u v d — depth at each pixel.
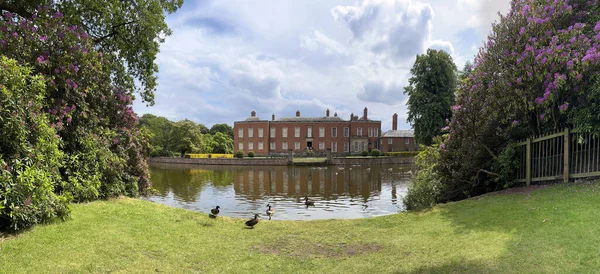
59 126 6.76
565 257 3.55
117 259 4.37
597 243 3.71
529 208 5.57
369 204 14.08
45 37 7.21
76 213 6.11
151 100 14.11
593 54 6.08
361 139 63.44
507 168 8.25
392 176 26.78
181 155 61.06
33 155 5.33
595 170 6.23
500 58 8.27
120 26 12.66
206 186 21.17
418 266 4.08
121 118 9.58
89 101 8.20
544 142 7.49
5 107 4.82
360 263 4.51
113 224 5.79
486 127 8.77
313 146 63.00
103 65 8.91
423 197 8.88
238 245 5.57
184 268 4.38
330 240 5.90
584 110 6.28
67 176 7.22
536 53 7.18
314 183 22.47
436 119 33.78
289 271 4.36
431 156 10.38
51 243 4.53
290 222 7.37
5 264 3.74
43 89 5.93
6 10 8.99
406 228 6.26
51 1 10.16
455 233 5.29
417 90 35.62
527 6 7.65
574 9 7.46
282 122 63.81
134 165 10.03
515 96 7.72
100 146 8.05
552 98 6.77
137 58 13.57
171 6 13.45
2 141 4.86
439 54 34.59
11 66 5.18
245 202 15.01
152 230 5.83
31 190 4.98
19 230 4.82
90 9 11.80
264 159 44.09
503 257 3.86
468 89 9.24
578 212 4.77
